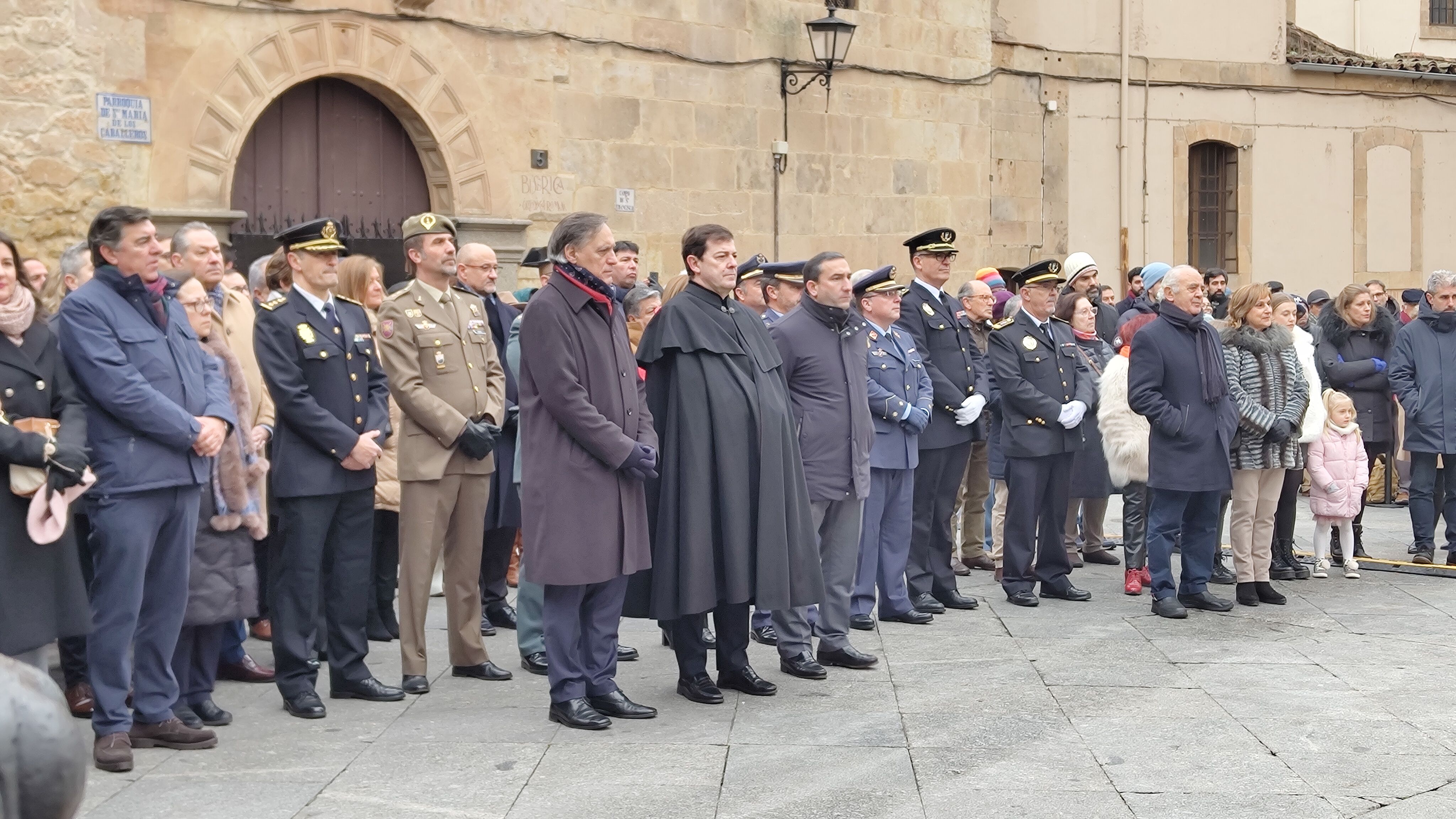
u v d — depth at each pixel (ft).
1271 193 61.26
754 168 45.29
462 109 38.24
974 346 28.12
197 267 19.21
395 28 36.86
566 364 17.52
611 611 18.44
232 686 20.34
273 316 18.53
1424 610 25.73
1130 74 57.98
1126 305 41.14
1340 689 19.81
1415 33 74.90
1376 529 36.45
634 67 41.96
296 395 18.26
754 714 18.48
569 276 17.81
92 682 16.01
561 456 17.69
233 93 34.09
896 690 19.77
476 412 20.03
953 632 23.85
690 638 19.34
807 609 22.59
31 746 4.70
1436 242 64.69
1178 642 22.97
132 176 32.58
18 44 30.83
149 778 15.62
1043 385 26.16
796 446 19.44
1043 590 27.20
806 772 15.79
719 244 19.07
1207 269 61.16
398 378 19.47
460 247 38.24
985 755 16.51
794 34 46.06
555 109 40.19
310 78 35.45
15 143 30.91
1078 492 29.76
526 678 20.77
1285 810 14.64
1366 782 15.60
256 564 21.09
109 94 32.12
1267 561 26.40
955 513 26.58
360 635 19.40
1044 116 55.72
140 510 16.01
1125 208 58.03
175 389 16.46
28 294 15.33
